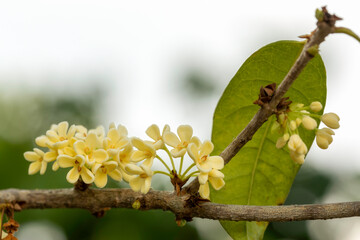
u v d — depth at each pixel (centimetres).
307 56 26
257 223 29
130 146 26
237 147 27
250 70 29
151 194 27
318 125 29
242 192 30
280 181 30
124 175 27
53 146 27
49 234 37
